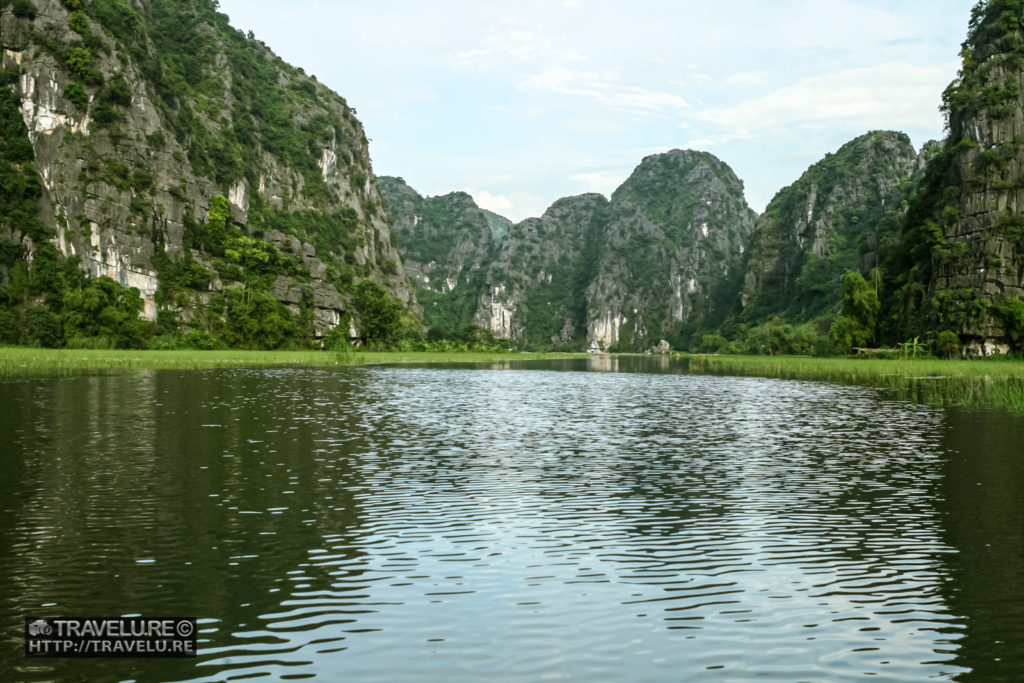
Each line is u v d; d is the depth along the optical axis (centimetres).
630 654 1188
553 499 2184
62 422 3656
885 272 17425
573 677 1113
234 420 3834
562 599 1408
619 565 1605
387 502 2128
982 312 13662
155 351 11856
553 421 4125
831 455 2998
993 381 7075
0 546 1678
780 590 1466
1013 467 2738
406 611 1346
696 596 1430
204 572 1531
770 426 3962
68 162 14112
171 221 15350
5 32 14188
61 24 14588
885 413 4619
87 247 13862
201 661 1155
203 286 15400
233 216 17738
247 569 1552
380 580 1499
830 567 1602
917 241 16262
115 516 1934
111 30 16012
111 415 3941
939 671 1145
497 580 1505
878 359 13338
